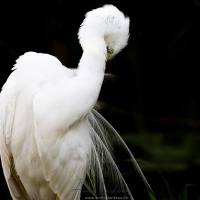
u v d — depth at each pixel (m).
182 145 12.08
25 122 6.33
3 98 6.34
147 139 12.63
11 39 14.88
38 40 14.94
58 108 6.09
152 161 10.87
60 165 6.34
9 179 6.58
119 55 14.42
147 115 14.90
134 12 14.51
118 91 14.82
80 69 6.25
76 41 14.44
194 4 14.64
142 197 10.28
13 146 6.40
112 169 7.12
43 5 14.54
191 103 15.15
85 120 6.46
